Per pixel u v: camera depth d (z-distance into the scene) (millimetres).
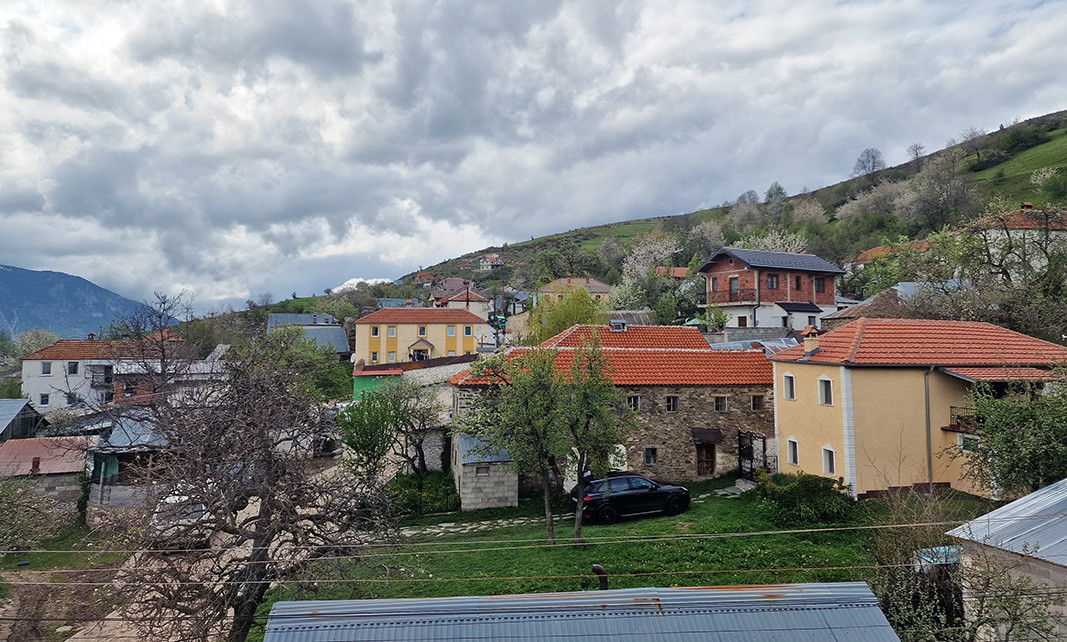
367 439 26344
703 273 56906
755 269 50938
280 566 13758
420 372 35281
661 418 26734
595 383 18844
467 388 26203
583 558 17328
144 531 13109
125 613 13320
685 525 19672
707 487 25438
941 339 22500
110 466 27391
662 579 15578
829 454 21562
